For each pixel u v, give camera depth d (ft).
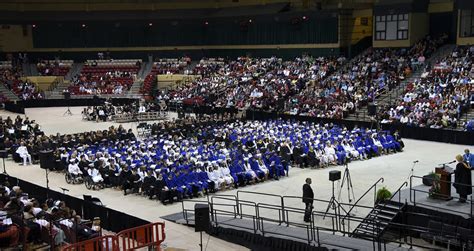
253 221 71.26
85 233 61.00
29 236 63.26
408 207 69.36
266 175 97.60
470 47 163.02
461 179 68.03
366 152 112.78
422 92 149.18
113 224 71.15
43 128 160.15
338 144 110.42
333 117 153.58
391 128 139.44
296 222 73.82
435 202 69.56
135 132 153.07
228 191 92.07
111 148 113.29
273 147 110.42
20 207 66.85
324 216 71.10
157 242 62.13
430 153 116.26
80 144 122.21
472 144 123.65
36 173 109.29
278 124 139.95
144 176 90.63
